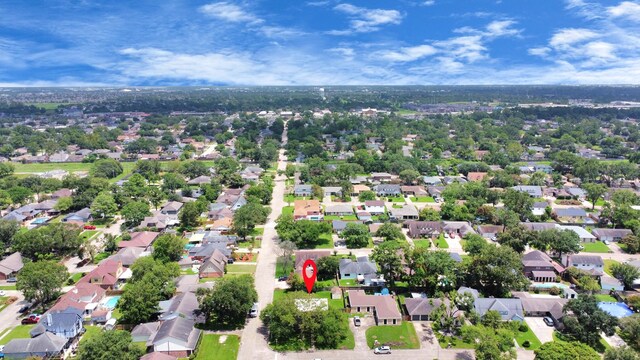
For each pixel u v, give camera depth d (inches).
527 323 4485.7
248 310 4505.4
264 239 6825.8
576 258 5787.4
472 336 3944.4
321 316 4109.3
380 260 5196.9
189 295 4685.0
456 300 4480.8
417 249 5172.2
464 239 6904.5
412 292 5064.0
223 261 5812.0
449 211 7691.9
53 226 6368.1
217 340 4163.4
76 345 4074.8
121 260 5797.2
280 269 5728.3
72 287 5206.7
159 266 4985.2
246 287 4490.7
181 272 5625.0
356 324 4436.5
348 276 5447.8
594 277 5374.0
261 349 4042.8
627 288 5236.2
